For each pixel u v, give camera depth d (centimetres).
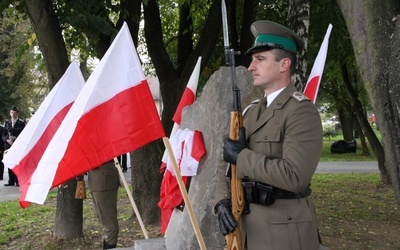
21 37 2500
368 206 1036
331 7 1112
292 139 249
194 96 500
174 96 840
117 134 367
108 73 371
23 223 824
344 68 1413
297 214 257
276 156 257
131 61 378
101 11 719
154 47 839
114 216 586
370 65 299
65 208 682
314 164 248
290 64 272
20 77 2752
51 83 661
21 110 2878
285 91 266
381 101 294
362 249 692
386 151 294
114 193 583
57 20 653
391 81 289
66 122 367
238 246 264
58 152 359
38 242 692
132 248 499
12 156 487
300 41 276
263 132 261
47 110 501
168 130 836
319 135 252
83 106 363
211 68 1185
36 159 488
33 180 362
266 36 270
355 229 813
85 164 362
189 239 423
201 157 434
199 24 1143
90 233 724
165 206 450
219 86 434
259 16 1145
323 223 847
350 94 1426
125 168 1619
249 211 263
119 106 369
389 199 1127
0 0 705
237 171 257
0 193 1209
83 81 517
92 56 863
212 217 421
